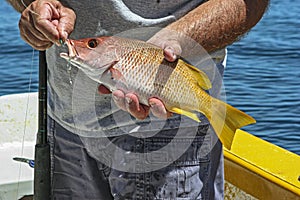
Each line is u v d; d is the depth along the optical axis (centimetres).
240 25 126
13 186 208
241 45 490
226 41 126
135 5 129
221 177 143
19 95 228
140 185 136
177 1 130
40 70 132
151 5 129
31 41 121
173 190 135
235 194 185
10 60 456
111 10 129
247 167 179
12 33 529
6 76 422
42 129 135
